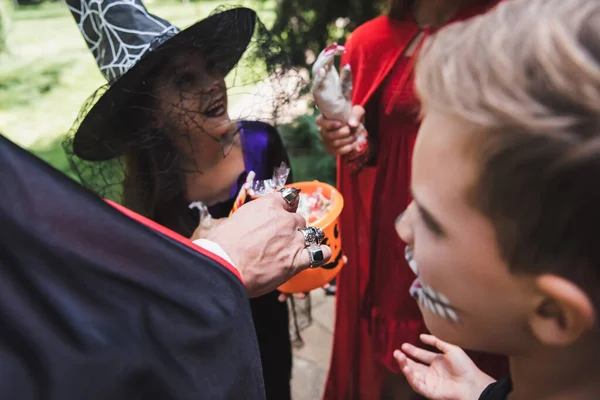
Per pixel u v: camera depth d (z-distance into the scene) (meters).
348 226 1.36
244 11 0.89
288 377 1.25
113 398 0.38
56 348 0.37
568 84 0.30
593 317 0.35
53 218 0.39
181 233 1.01
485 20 0.37
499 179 0.34
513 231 0.35
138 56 0.88
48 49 6.01
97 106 0.83
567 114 0.30
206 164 0.97
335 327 1.45
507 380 0.59
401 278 1.23
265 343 1.16
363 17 2.76
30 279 0.37
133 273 0.42
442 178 0.38
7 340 0.36
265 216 0.69
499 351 0.45
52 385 0.36
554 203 0.32
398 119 1.15
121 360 0.39
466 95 0.34
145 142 0.90
